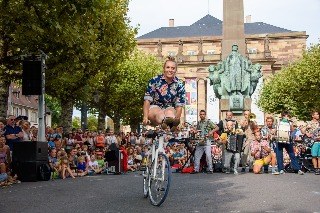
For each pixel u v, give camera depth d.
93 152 17.47
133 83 45.19
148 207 6.54
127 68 45.53
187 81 66.50
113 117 46.66
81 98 25.44
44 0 13.41
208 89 68.75
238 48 21.09
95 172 16.42
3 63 15.77
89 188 9.65
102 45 23.48
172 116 6.70
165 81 6.88
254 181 10.76
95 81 24.61
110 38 24.17
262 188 9.04
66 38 15.08
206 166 15.30
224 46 21.23
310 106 46.59
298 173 14.09
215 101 68.31
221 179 11.52
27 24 13.80
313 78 44.59
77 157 15.55
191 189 8.98
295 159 14.50
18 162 12.28
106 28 23.75
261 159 14.42
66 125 25.08
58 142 15.55
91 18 14.90
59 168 13.78
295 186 9.45
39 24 14.07
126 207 6.57
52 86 22.61
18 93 67.69
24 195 8.47
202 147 14.74
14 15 13.84
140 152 22.88
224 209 6.28
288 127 14.18
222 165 15.12
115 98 43.81
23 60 13.99
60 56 17.56
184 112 65.56
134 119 50.06
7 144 13.48
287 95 50.16
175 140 6.93
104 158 17.38
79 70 21.92
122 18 24.98
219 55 74.38
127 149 20.33
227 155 14.49
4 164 11.26
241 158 15.69
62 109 25.27
